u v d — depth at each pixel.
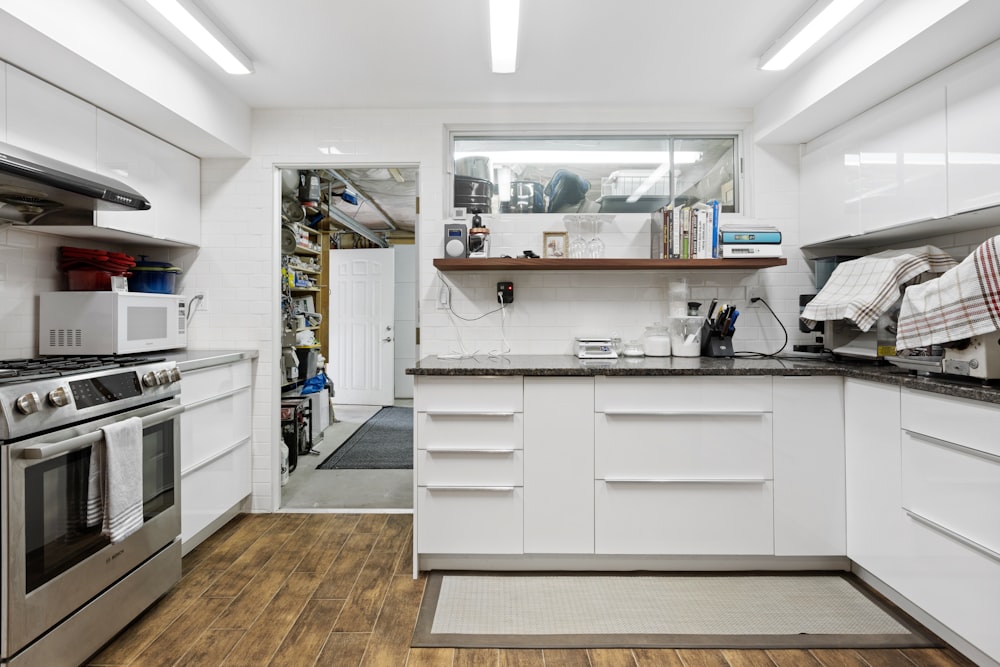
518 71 2.55
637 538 2.25
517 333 2.97
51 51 1.72
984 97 1.83
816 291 2.87
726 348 2.74
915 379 1.82
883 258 2.28
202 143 2.70
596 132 3.06
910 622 1.91
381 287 6.70
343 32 2.21
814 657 1.73
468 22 2.14
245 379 2.91
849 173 2.55
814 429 2.23
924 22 1.74
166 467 2.03
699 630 1.87
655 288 2.96
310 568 2.32
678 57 2.42
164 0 1.89
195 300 2.99
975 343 1.65
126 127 2.36
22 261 2.28
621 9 2.05
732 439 2.23
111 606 1.73
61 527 1.55
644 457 2.24
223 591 2.12
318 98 2.85
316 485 3.49
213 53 2.27
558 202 3.10
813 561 2.29
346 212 6.40
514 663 1.70
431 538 2.25
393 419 5.74
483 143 3.11
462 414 2.23
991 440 1.52
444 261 2.67
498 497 2.25
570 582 2.21
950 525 1.67
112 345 2.30
